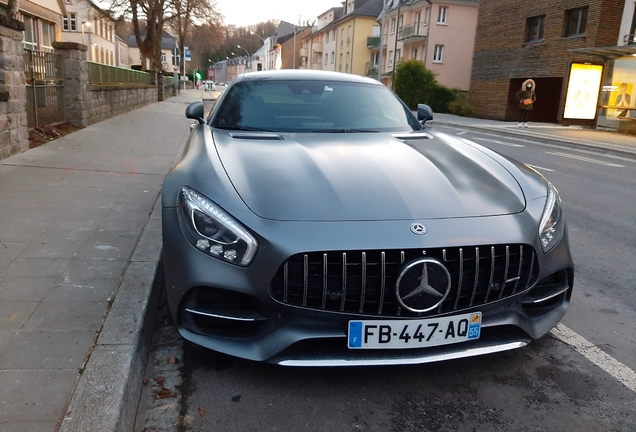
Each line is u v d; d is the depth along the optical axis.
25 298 3.05
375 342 2.34
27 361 2.40
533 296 2.60
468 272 2.39
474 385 2.59
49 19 25.94
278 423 2.27
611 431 2.27
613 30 21.94
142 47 30.67
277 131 3.62
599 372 2.73
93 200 5.35
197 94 41.78
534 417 2.35
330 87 4.20
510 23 28.16
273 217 2.37
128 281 3.28
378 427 2.26
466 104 32.97
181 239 2.46
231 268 2.33
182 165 2.93
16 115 7.41
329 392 2.50
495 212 2.54
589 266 4.44
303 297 2.29
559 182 8.70
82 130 10.77
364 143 3.30
